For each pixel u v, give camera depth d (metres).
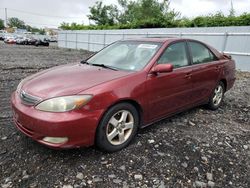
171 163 3.07
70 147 2.80
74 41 29.50
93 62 4.10
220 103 5.32
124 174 2.81
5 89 6.20
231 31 12.78
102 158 3.08
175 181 2.76
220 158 3.27
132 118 3.35
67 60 14.98
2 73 8.69
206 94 4.74
